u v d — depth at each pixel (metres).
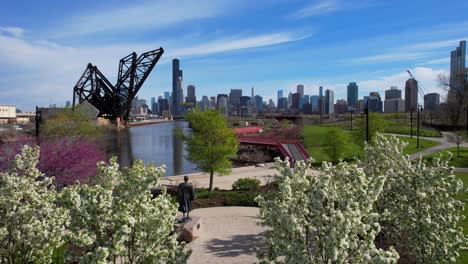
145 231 6.32
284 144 53.12
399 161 10.70
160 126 177.50
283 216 5.93
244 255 12.59
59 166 19.02
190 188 14.91
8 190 7.39
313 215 6.21
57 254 9.59
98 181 7.10
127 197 6.52
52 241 6.94
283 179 6.69
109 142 76.44
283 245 6.22
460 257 11.57
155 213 6.36
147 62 91.31
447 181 9.77
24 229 7.02
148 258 6.36
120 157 54.00
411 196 9.48
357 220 5.86
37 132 26.62
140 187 6.60
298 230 6.14
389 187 10.11
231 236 14.76
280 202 6.80
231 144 25.80
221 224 16.52
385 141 11.31
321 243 6.08
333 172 7.22
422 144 50.88
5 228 6.61
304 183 6.54
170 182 28.06
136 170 6.87
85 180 19.75
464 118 71.31
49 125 36.97
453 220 10.11
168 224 6.54
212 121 24.47
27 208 7.15
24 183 7.76
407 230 9.30
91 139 38.84
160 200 6.72
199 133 25.11
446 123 79.12
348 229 5.65
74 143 23.05
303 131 78.12
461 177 28.58
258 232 15.27
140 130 131.50
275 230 6.41
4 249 7.09
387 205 9.95
